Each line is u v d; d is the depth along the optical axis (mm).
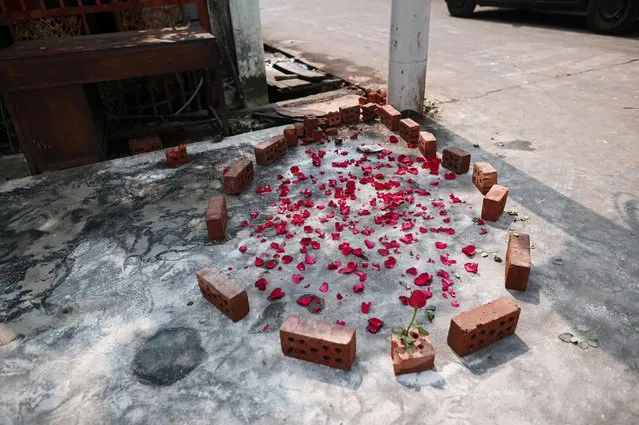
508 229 3066
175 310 2527
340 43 9086
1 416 1995
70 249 3088
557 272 2652
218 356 2230
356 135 4594
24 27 4906
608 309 2385
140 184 3885
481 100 5547
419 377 2064
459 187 3602
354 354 2154
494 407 1923
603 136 4398
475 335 2113
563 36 8648
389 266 2754
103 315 2514
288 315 2439
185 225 3291
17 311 2572
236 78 5820
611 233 2980
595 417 1868
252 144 4562
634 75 6129
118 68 4016
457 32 9539
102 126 4730
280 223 3238
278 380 2092
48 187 3898
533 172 3789
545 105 5277
